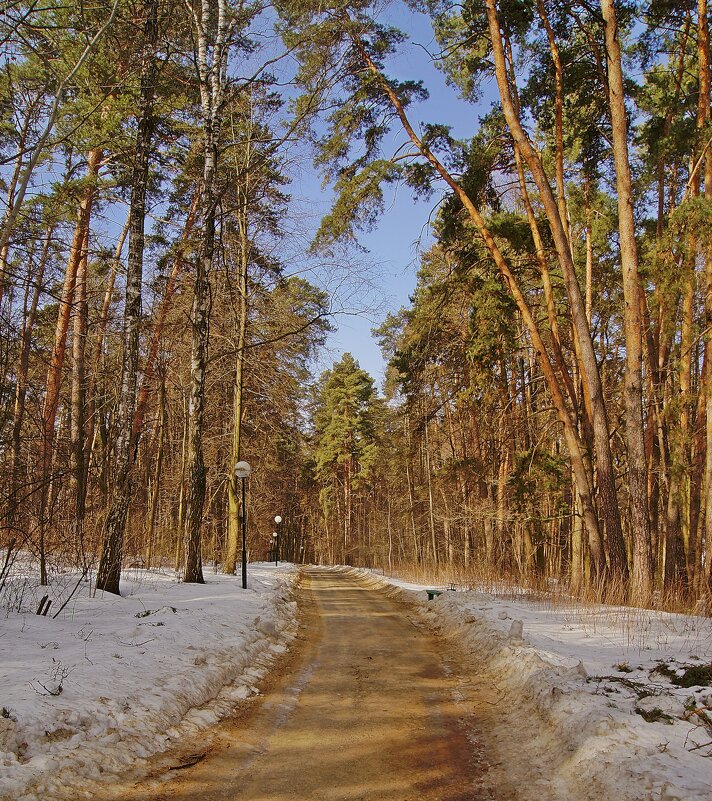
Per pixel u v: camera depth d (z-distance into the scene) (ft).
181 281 67.41
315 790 14.30
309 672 27.30
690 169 67.41
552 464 64.18
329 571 146.00
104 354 77.20
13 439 32.50
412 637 37.19
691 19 56.18
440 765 15.98
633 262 48.83
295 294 69.05
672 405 55.62
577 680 20.30
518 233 63.87
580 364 68.54
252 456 108.78
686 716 16.42
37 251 38.06
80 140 47.32
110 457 64.08
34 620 26.68
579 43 59.57
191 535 51.06
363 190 55.62
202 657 23.44
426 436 106.73
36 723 14.03
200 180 64.23
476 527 93.97
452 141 58.44
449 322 78.38
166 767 15.11
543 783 14.48
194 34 53.16
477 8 55.72
